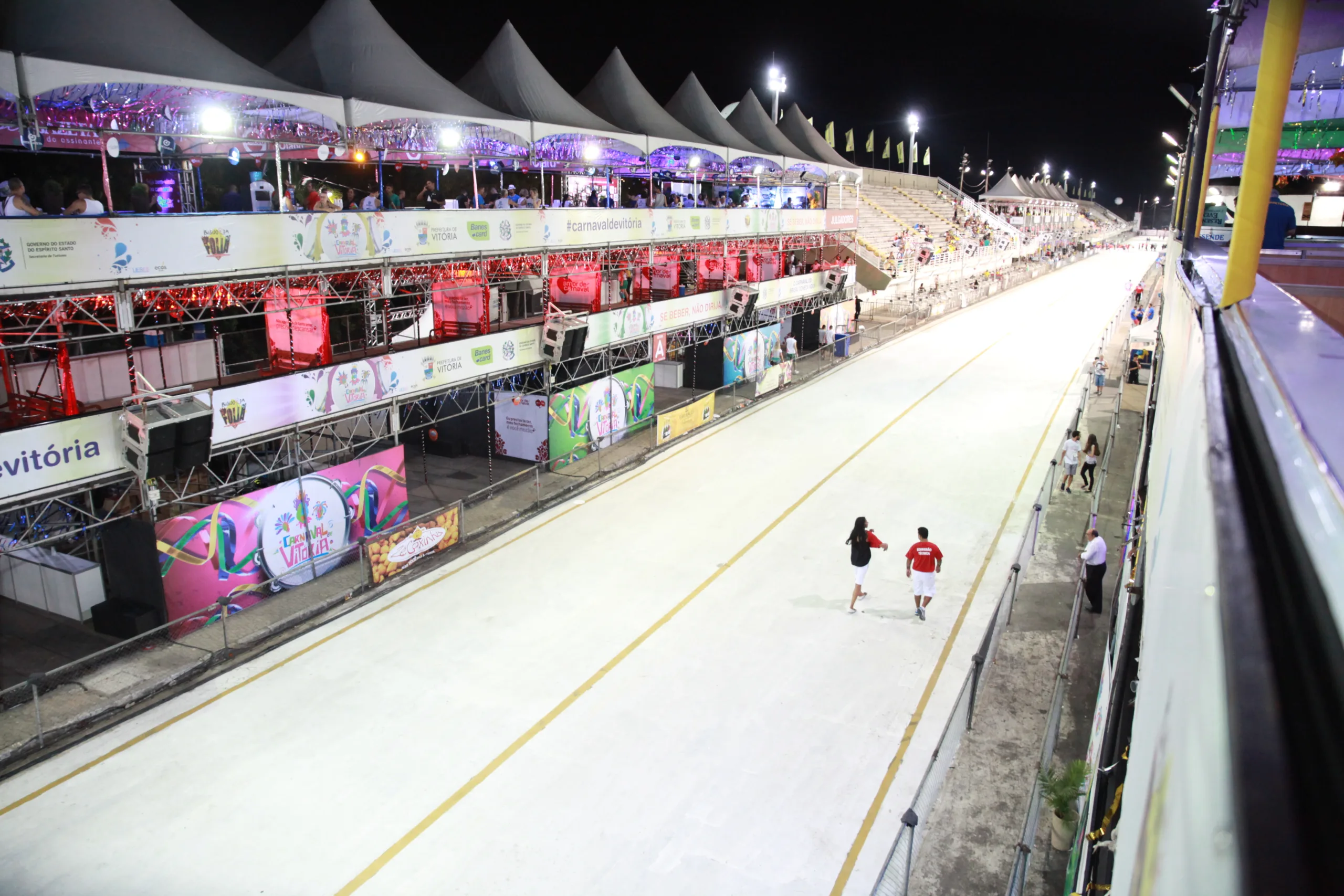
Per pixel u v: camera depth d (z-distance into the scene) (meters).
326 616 15.79
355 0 19.47
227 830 10.55
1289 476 1.74
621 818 10.75
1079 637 14.63
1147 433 13.79
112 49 13.41
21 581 16.17
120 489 17.50
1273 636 1.24
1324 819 0.84
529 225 21.48
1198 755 1.30
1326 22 9.44
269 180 20.86
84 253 12.70
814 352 37.88
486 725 12.60
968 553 18.27
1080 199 187.88
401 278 21.09
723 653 14.45
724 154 30.56
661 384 33.62
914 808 8.67
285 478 20.06
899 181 83.19
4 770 11.58
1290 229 12.00
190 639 14.77
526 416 23.77
